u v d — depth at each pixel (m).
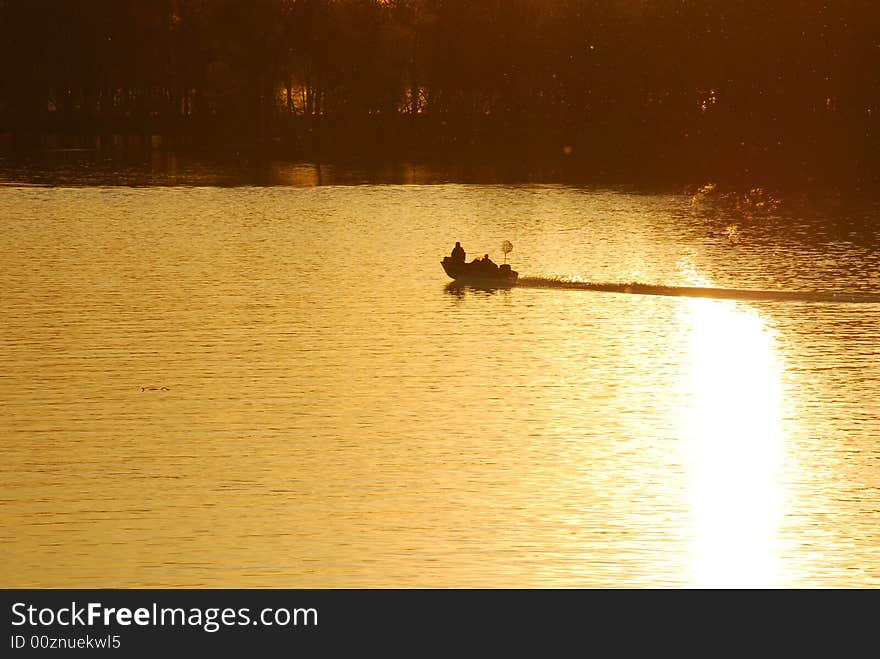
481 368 186.25
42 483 132.88
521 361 190.88
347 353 195.25
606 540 119.00
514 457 142.75
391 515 124.56
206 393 170.00
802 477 137.00
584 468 139.12
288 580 110.38
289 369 184.25
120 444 146.62
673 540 119.19
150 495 129.38
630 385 177.00
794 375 182.25
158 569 112.06
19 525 121.31
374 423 156.12
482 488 132.50
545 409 163.25
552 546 117.38
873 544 118.50
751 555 115.44
